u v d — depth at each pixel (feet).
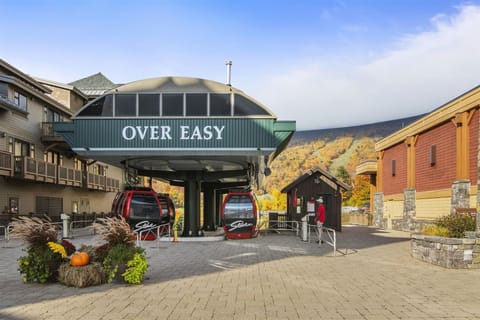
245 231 72.43
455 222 41.78
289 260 42.80
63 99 121.39
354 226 125.49
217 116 61.11
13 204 91.91
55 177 103.81
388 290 27.68
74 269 28.50
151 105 61.77
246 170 77.71
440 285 29.43
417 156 92.22
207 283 30.01
